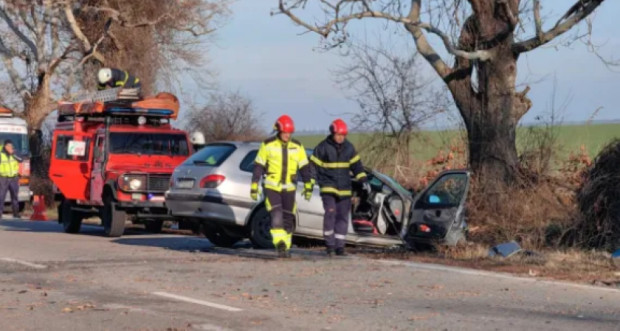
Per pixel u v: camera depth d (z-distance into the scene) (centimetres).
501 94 2330
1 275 1550
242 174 2038
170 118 2839
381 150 2744
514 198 2175
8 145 3581
